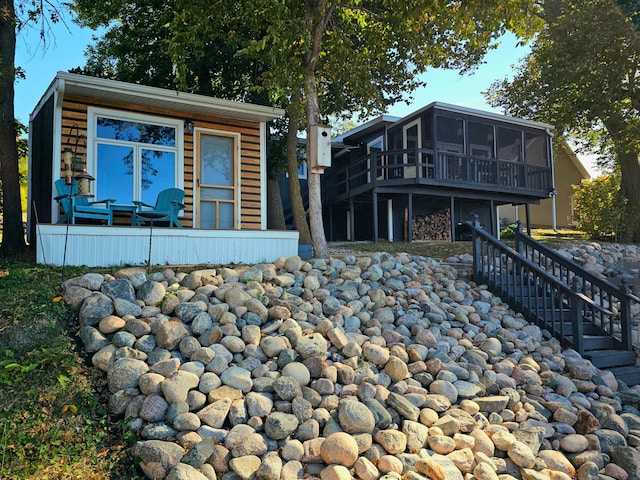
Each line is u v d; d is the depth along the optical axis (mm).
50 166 8047
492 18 7789
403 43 9336
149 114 8633
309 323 5051
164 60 12461
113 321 4301
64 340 4164
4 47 8312
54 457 3178
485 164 14867
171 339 4203
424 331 5383
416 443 3875
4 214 8297
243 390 3928
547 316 7152
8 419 3352
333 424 3803
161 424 3514
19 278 5027
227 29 10758
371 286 6387
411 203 14273
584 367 5625
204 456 3279
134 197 8453
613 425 4715
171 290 5141
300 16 8062
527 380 5160
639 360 6359
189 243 6555
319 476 3439
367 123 15617
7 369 3703
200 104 8602
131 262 6152
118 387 3730
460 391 4609
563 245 12039
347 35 9312
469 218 16453
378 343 5051
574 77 14633
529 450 4027
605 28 14070
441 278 7430
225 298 5027
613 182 16281
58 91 7438
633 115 15469
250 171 9641
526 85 17438
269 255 7152
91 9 12328
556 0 15328
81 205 7293
